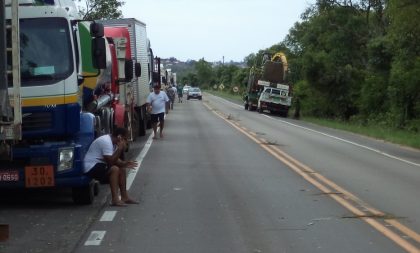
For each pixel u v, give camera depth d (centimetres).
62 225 901
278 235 844
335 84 4797
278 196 1159
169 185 1281
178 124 3331
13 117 818
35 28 1006
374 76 4288
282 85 4806
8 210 1016
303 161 1753
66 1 1108
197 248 773
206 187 1259
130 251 757
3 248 767
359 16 4944
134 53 2169
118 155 1053
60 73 992
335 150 2141
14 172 970
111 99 1470
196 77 17625
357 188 1277
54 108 983
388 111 4106
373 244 796
